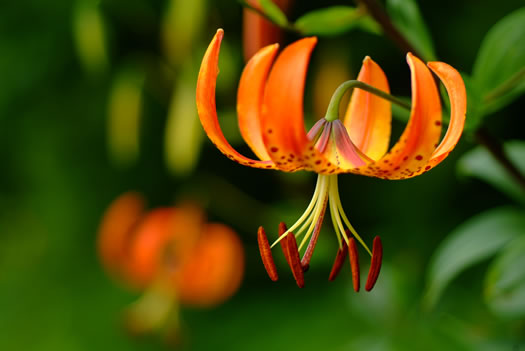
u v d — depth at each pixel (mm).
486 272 774
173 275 855
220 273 852
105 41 749
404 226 859
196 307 997
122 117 820
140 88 818
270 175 954
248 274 1005
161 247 845
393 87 812
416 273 790
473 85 547
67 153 1030
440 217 842
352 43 786
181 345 912
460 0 764
